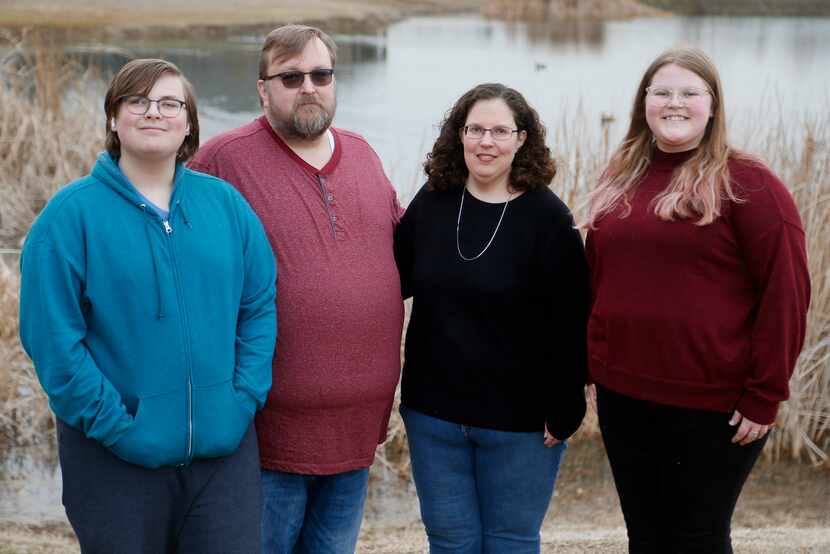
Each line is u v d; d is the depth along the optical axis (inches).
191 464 101.0
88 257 95.4
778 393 105.0
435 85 580.7
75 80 433.7
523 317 114.3
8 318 227.9
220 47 722.2
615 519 185.6
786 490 198.4
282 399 113.1
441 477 119.5
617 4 1238.3
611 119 265.4
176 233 98.6
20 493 190.2
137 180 100.3
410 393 120.3
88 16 783.7
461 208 116.6
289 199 113.2
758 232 103.7
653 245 107.9
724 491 110.7
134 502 98.9
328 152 117.9
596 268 115.4
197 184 102.7
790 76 590.6
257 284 105.5
